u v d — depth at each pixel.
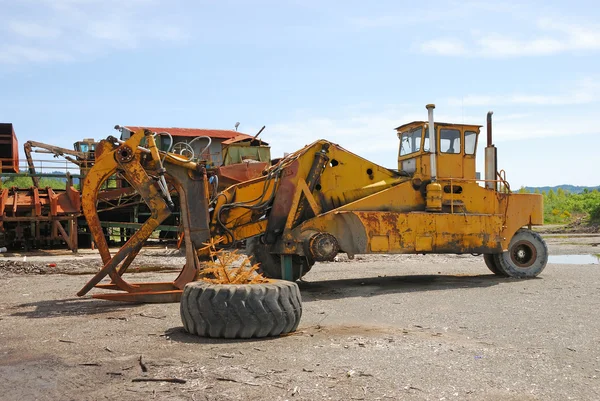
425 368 5.16
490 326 7.20
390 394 4.43
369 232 11.42
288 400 4.30
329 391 4.50
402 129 13.22
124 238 27.34
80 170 24.06
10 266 16.58
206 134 27.31
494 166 13.15
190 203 9.93
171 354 5.73
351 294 10.48
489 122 13.19
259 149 23.03
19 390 4.61
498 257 13.09
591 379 4.83
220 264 7.36
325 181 11.81
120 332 6.91
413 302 9.38
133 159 9.55
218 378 4.84
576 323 7.37
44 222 24.75
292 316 6.71
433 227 11.94
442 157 12.47
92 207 9.61
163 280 13.06
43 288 11.72
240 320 6.42
